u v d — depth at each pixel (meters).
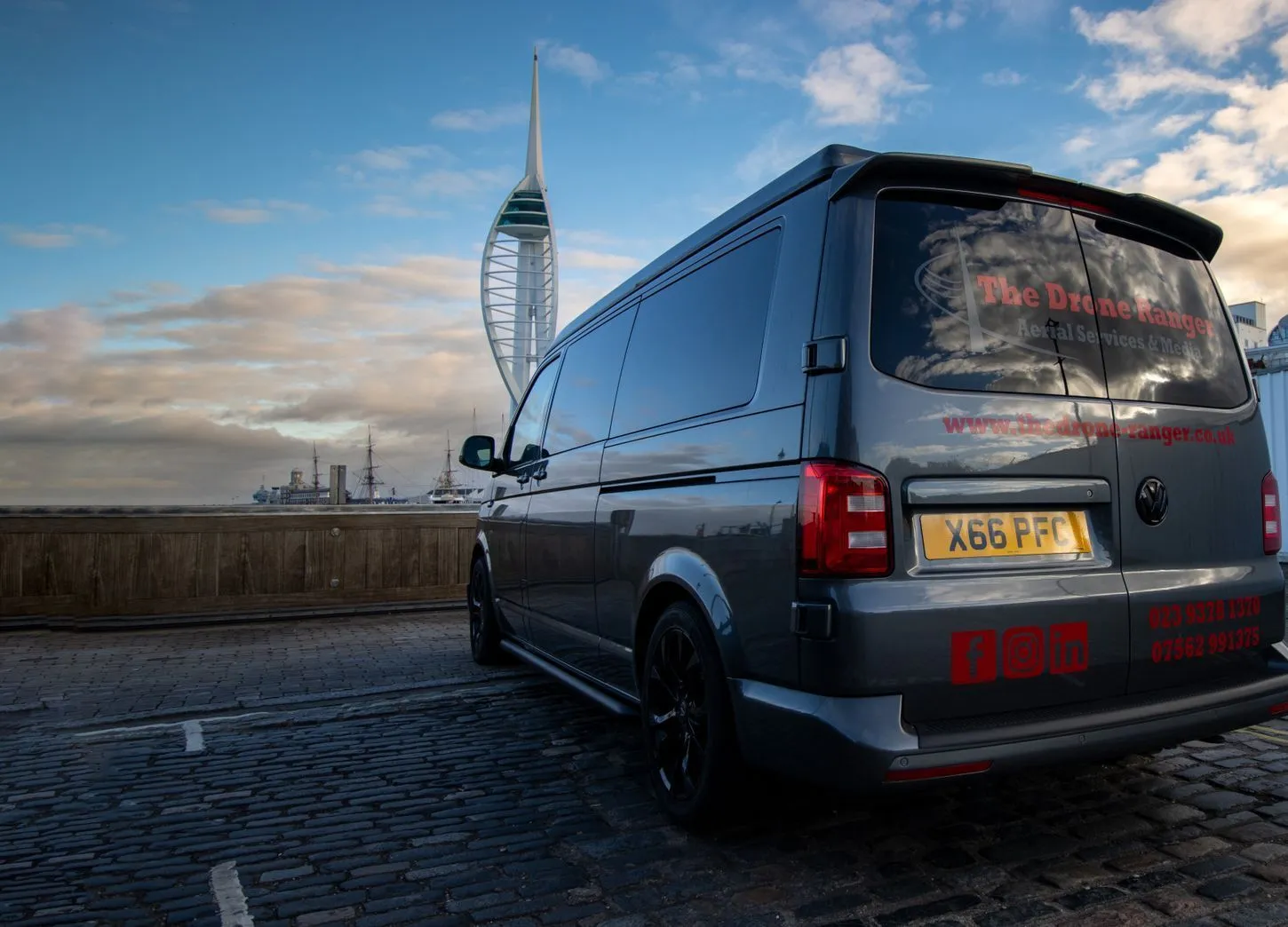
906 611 2.25
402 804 3.45
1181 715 2.54
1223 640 2.71
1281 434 12.12
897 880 2.59
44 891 2.70
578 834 3.08
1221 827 2.91
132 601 8.62
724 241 3.19
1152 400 2.72
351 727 4.66
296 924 2.45
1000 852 2.76
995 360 2.50
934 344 2.44
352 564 9.34
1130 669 2.53
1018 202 2.67
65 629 8.36
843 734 2.21
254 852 2.99
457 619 9.05
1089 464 2.54
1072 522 2.53
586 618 3.98
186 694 5.59
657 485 3.28
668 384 3.39
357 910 2.53
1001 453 2.43
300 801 3.52
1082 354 2.63
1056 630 2.42
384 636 7.96
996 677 2.34
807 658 2.31
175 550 8.76
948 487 2.36
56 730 4.75
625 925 2.39
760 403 2.67
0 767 4.06
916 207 2.54
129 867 2.88
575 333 4.85
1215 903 2.38
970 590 2.33
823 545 2.29
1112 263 2.78
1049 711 2.40
